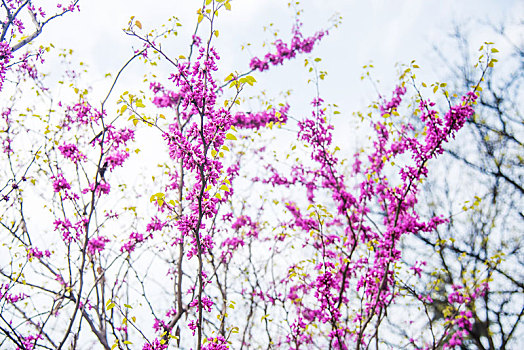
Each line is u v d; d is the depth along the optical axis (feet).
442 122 15.88
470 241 26.43
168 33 17.69
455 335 16.30
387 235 17.42
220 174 13.17
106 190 16.62
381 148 18.94
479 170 31.27
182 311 15.21
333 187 20.02
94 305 16.25
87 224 14.58
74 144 16.14
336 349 17.87
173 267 18.22
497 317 23.61
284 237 22.70
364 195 18.75
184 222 14.33
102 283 16.37
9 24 17.34
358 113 20.27
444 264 24.71
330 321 16.11
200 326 11.70
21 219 16.66
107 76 18.61
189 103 13.00
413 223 17.29
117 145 17.10
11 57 17.43
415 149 16.70
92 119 16.99
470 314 15.72
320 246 20.31
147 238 17.21
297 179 23.44
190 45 18.51
